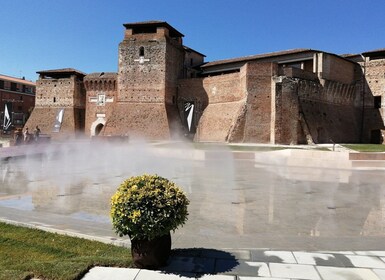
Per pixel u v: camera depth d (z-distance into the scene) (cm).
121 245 710
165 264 601
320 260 624
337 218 1002
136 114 5512
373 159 2484
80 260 602
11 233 771
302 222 952
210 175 2009
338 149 3288
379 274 562
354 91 5719
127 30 5703
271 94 4625
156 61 5553
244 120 4616
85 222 905
